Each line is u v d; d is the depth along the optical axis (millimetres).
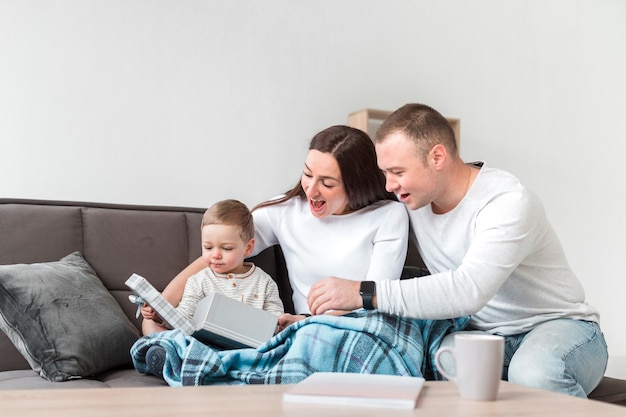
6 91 2832
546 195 4062
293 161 3422
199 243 1992
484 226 1491
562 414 822
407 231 1755
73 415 771
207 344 1583
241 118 3309
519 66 4043
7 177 2822
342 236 1781
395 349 1394
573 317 1610
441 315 1398
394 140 1517
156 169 3109
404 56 3727
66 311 1589
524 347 1487
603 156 4254
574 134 4172
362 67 3613
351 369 1361
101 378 1609
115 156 3027
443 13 3846
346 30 3582
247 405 847
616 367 3938
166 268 1923
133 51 3080
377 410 835
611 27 4344
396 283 1393
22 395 892
